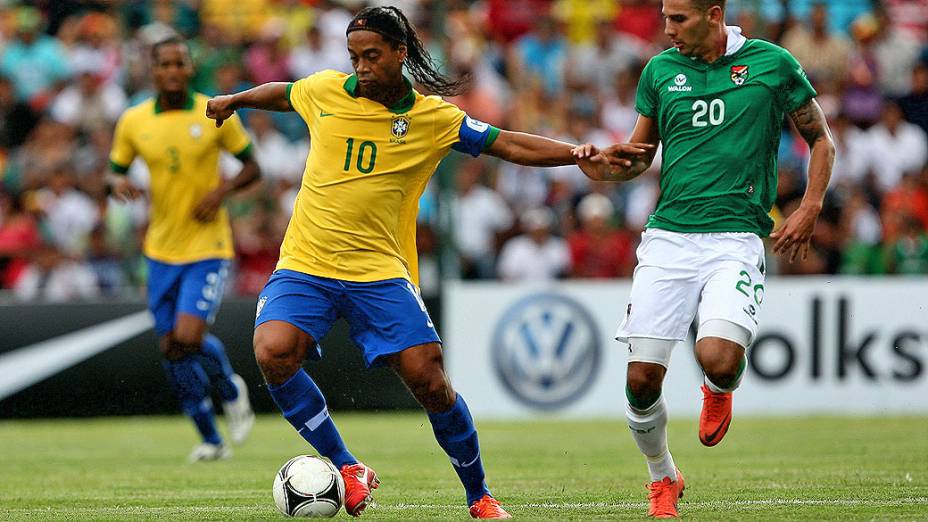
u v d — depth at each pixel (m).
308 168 19.09
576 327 45.22
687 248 19.11
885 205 50.91
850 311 44.94
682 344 45.47
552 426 41.81
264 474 28.88
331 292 18.75
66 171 50.00
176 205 32.59
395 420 44.97
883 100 53.16
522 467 29.86
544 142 18.88
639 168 19.59
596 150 18.70
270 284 19.06
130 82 52.38
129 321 45.50
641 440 19.41
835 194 49.28
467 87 20.09
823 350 44.88
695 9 18.97
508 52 54.94
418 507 21.66
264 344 18.45
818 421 42.09
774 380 44.88
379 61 18.09
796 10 52.59
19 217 48.72
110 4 54.50
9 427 43.56
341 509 20.62
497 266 48.72
